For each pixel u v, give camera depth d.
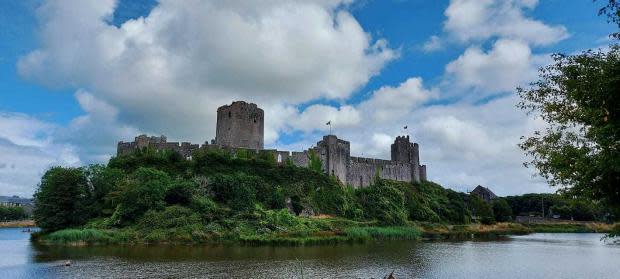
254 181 93.81
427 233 101.12
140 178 82.44
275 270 43.25
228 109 118.38
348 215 103.69
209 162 99.81
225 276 39.78
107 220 74.38
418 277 41.94
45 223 74.12
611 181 20.36
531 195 186.88
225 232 72.19
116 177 87.06
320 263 48.72
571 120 22.02
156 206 76.06
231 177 90.31
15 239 82.38
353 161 132.50
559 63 22.66
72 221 75.56
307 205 99.31
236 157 105.06
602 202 22.00
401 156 150.00
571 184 22.42
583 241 88.62
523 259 56.09
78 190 78.12
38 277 38.53
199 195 83.81
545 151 23.02
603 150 19.31
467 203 146.12
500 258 56.91
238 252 57.28
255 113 119.50
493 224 134.12
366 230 83.88
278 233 74.62
